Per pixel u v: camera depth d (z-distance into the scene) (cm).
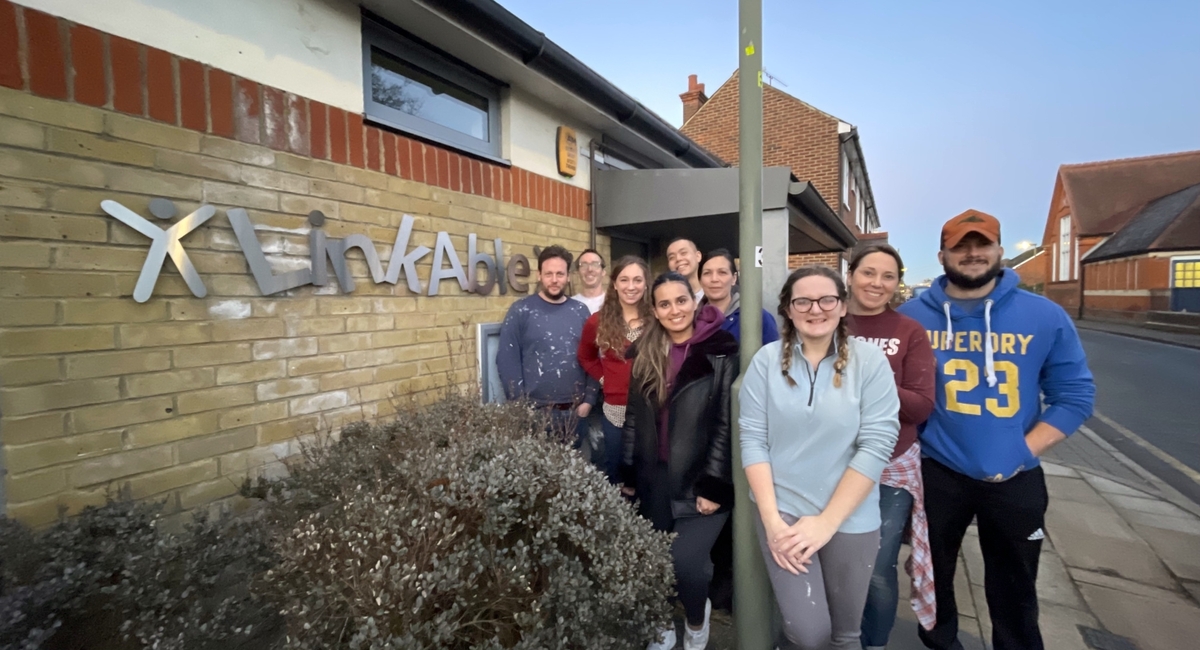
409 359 318
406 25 322
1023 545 224
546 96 431
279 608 168
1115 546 348
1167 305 2573
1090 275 3441
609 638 163
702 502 230
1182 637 254
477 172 369
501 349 338
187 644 151
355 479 211
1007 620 231
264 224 249
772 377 204
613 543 174
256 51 246
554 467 189
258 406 246
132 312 205
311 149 269
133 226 204
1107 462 555
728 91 1616
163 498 214
